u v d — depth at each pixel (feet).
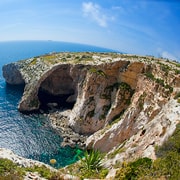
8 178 65.36
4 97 328.70
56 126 242.99
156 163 71.72
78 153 194.49
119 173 74.43
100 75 231.91
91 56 313.94
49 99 318.04
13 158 85.05
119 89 217.56
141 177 66.69
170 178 63.41
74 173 101.91
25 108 278.05
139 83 207.10
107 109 226.58
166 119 106.83
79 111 236.63
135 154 101.09
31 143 205.46
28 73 335.06
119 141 187.93
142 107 190.39
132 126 187.93
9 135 217.77
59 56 350.84
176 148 77.66
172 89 171.63
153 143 97.09
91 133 229.86
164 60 234.38
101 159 125.29
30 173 75.51
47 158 184.55
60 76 318.86
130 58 248.93
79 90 258.37
